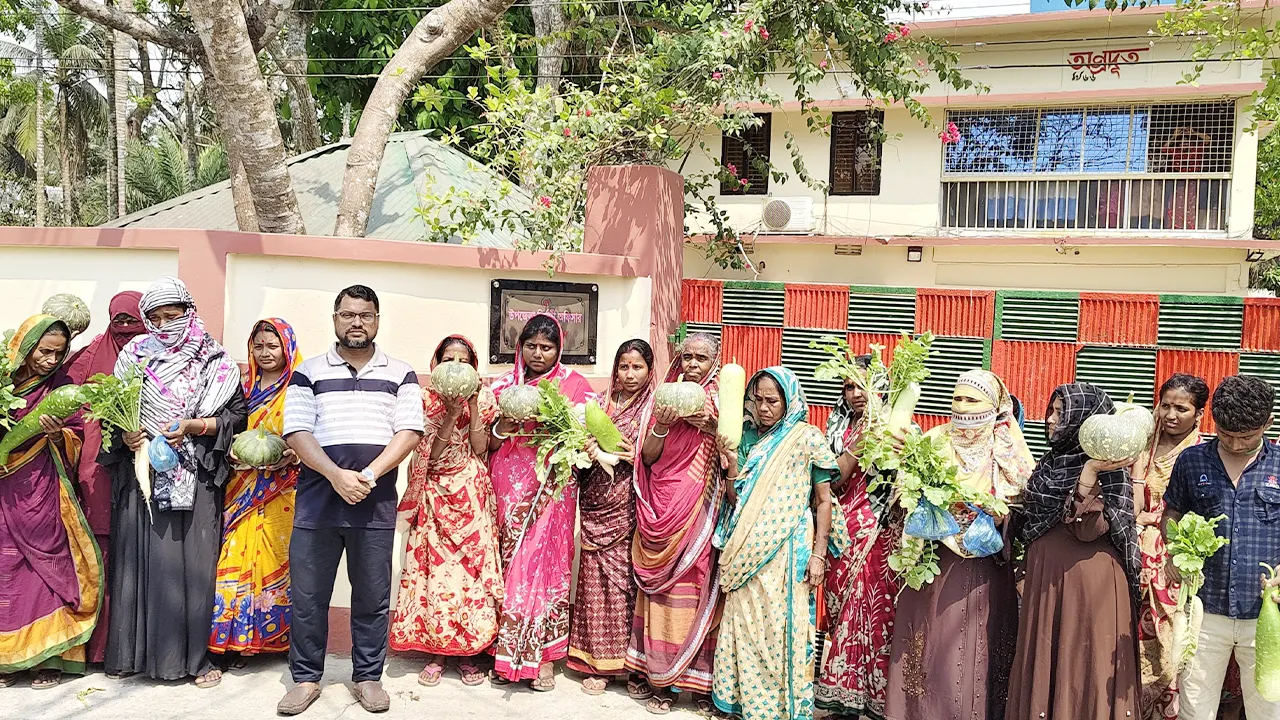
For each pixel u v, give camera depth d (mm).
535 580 4648
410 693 4570
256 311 5039
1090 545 3742
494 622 4688
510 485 4730
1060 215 15766
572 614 4859
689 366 4613
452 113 14164
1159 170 15211
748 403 4504
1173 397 4363
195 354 4527
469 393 4410
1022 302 5645
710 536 4430
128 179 23562
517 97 6324
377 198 8227
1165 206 15211
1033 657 3807
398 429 4328
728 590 4316
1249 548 3781
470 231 6145
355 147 6863
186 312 4527
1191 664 3912
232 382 4609
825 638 4602
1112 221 15484
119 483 4516
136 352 4480
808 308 6020
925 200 16266
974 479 3951
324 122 17109
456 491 4641
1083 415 3771
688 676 4461
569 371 4875
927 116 8047
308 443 4195
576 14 12883
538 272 5484
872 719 4262
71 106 29656
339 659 5047
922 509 3859
